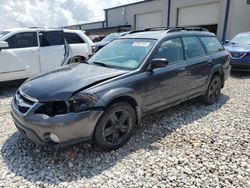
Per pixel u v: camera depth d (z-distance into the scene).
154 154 3.28
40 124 2.87
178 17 21.69
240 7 17.84
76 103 2.95
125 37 4.60
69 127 2.88
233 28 17.98
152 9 24.03
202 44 5.04
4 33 6.90
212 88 5.34
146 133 3.91
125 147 3.46
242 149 3.43
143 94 3.64
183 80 4.36
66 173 2.88
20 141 3.62
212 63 5.07
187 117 4.62
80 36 8.30
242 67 8.68
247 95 6.23
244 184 2.70
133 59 3.86
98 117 3.06
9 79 6.71
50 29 7.56
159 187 2.64
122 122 3.41
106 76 3.36
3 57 6.48
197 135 3.86
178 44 4.43
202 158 3.19
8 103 5.64
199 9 19.86
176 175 2.85
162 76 3.90
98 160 3.14
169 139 3.71
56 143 2.95
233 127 4.19
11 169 2.95
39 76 3.69
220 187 2.65
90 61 4.28
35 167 2.99
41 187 2.64
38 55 7.12
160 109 4.07
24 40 6.98
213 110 5.04
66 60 7.73
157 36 4.21
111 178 2.79
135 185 2.67
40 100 2.98
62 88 3.06
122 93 3.27
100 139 3.17
